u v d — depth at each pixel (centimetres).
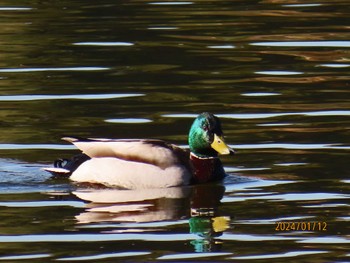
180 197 1449
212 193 1462
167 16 2664
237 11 2738
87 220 1345
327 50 2300
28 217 1359
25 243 1264
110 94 1969
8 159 1600
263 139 1689
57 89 2006
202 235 1285
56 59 2239
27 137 1709
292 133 1714
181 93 1973
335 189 1455
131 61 2216
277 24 2569
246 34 2459
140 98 1939
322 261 1198
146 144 1520
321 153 1616
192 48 2322
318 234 1287
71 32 2481
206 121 1522
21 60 2231
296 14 2689
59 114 1845
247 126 1759
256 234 1288
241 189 1478
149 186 1493
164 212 1383
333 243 1255
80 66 2178
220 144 1509
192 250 1234
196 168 1515
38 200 1432
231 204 1412
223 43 2367
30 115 1841
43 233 1297
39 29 2516
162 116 1828
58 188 1485
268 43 2367
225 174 1533
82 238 1280
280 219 1341
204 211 1384
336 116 1808
